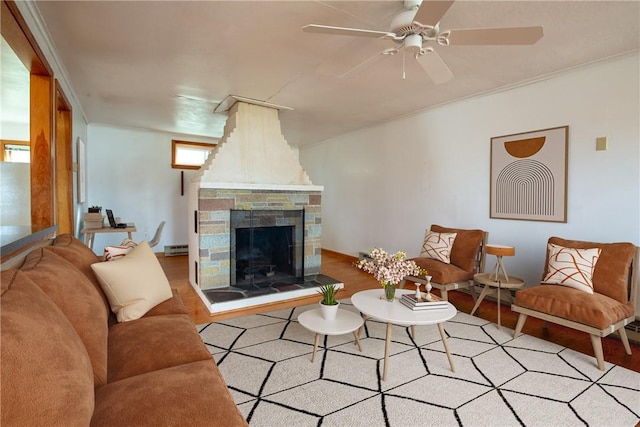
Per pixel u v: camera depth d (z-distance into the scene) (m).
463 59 2.82
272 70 3.07
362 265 2.51
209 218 3.64
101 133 5.50
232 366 2.16
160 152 6.02
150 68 3.03
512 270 3.49
